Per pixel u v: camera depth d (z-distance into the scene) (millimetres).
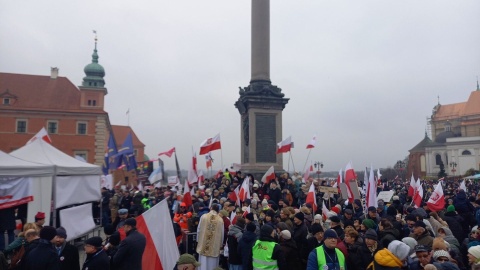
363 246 7137
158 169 26781
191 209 15000
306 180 20891
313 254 6520
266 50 27531
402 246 5887
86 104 71875
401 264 5898
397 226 9305
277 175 23141
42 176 12789
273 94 25734
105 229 8789
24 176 12195
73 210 14461
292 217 10117
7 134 67500
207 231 10344
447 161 111500
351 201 14016
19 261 7324
